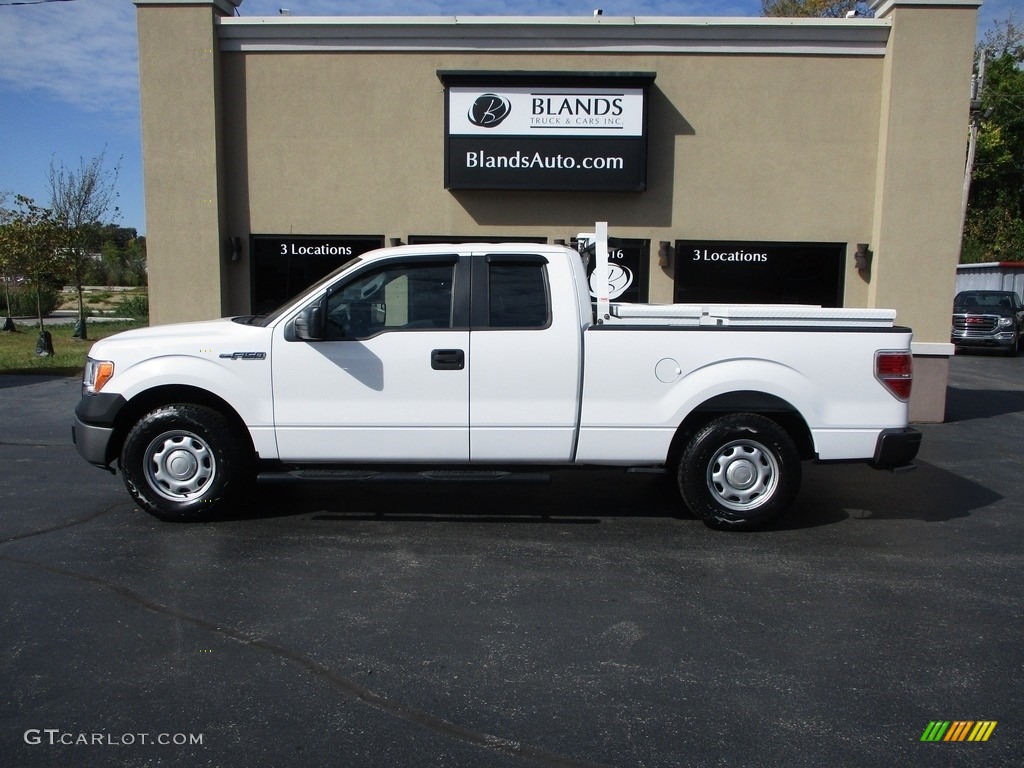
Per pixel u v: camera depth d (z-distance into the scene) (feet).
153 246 34.76
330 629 14.16
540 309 19.21
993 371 59.11
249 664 12.89
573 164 34.06
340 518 20.63
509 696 12.02
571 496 22.95
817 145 34.37
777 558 18.02
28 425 33.24
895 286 34.22
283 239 35.42
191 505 19.62
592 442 19.29
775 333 19.12
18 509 21.20
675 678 12.60
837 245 34.73
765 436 19.24
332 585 16.14
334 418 19.19
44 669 12.67
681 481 19.54
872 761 10.48
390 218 35.17
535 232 34.99
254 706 11.68
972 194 126.11
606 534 19.58
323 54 34.65
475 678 12.53
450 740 10.89
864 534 19.79
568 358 19.02
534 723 11.31
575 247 25.55
